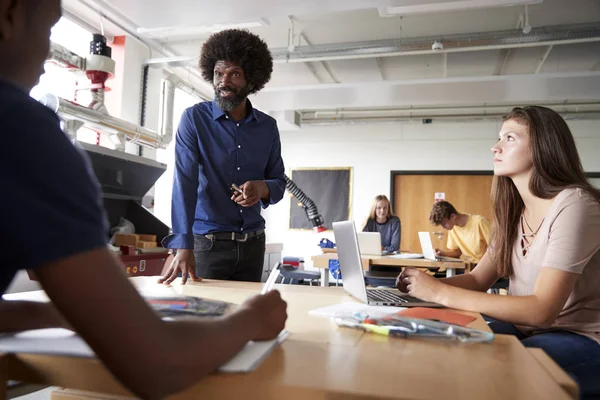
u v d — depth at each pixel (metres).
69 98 3.91
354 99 5.53
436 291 1.12
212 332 0.51
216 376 0.53
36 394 2.10
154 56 4.84
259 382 0.52
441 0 3.14
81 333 0.44
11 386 0.66
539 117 1.29
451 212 4.59
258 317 0.62
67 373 0.57
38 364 0.58
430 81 4.90
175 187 1.67
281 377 0.53
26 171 0.40
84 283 0.41
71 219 0.41
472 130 7.16
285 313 0.71
